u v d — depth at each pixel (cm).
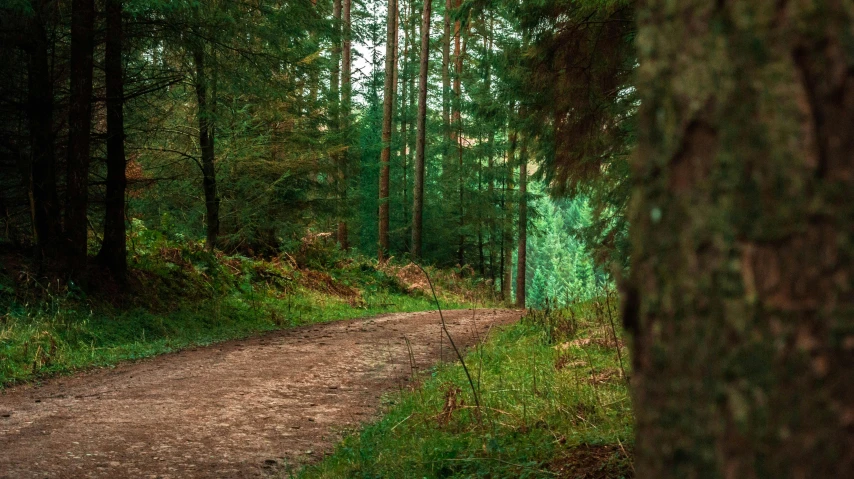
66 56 1257
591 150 1014
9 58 1128
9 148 1175
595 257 1004
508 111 1124
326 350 1027
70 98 1140
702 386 99
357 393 738
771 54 93
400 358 966
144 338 1050
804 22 91
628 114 916
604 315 973
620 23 941
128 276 1284
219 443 535
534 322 1102
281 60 1324
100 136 1228
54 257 1127
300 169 1866
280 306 1602
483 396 633
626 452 403
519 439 480
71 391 725
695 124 100
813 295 90
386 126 2978
